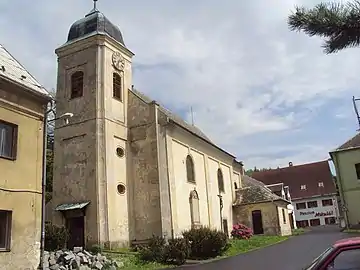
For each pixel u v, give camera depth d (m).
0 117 14.33
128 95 28.20
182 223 27.56
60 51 28.00
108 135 25.53
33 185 15.23
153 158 26.28
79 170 25.16
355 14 5.57
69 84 27.19
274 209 37.00
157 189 25.69
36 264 14.73
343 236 28.67
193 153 31.75
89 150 25.14
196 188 31.00
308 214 65.50
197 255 22.44
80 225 24.44
